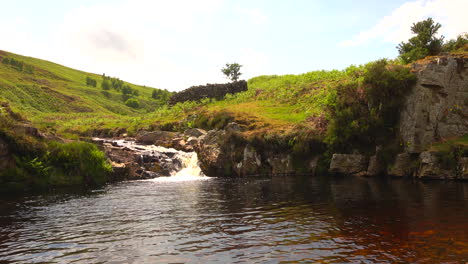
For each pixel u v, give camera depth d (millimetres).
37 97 145500
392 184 22750
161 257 8906
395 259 8055
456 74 27391
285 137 35250
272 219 12961
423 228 10719
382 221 11883
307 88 61125
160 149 41500
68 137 34062
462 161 23531
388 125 29672
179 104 71688
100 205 17297
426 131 26641
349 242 9547
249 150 35688
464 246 8789
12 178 23969
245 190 22312
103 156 30984
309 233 10688
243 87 76750
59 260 8898
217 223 12617
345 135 30984
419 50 33281
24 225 12891
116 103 193500
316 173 32938
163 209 15883
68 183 26859
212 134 38469
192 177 34344
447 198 16219
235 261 8391
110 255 9195
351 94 32000
